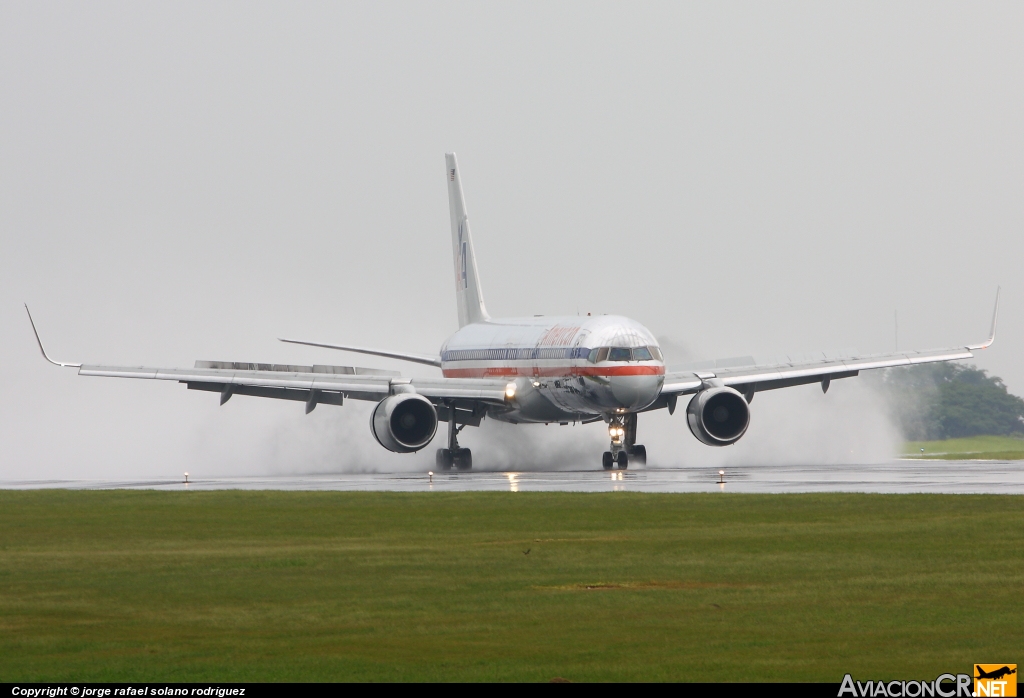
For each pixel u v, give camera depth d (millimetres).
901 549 97688
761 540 104188
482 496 145875
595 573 88750
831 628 70188
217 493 157250
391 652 65938
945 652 64562
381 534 112625
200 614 75938
